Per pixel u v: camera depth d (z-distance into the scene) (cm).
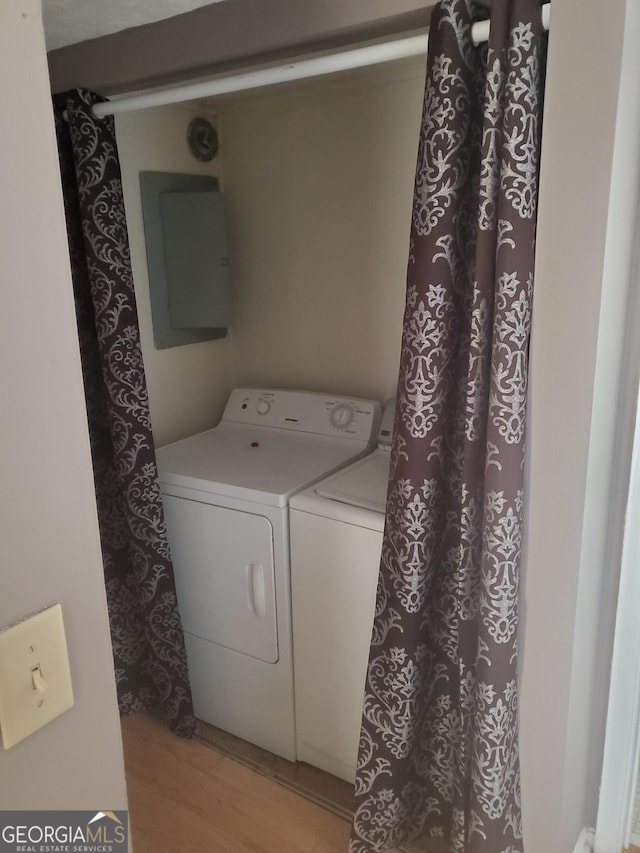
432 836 177
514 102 112
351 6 128
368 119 215
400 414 137
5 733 64
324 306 242
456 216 127
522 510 130
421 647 151
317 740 199
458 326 136
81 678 72
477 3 123
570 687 135
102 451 204
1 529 61
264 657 201
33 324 61
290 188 238
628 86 107
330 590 182
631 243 124
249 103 239
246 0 138
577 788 159
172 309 240
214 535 200
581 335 116
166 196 231
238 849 177
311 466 207
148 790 196
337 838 180
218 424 263
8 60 56
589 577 136
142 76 159
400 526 141
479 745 138
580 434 120
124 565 215
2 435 60
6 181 57
